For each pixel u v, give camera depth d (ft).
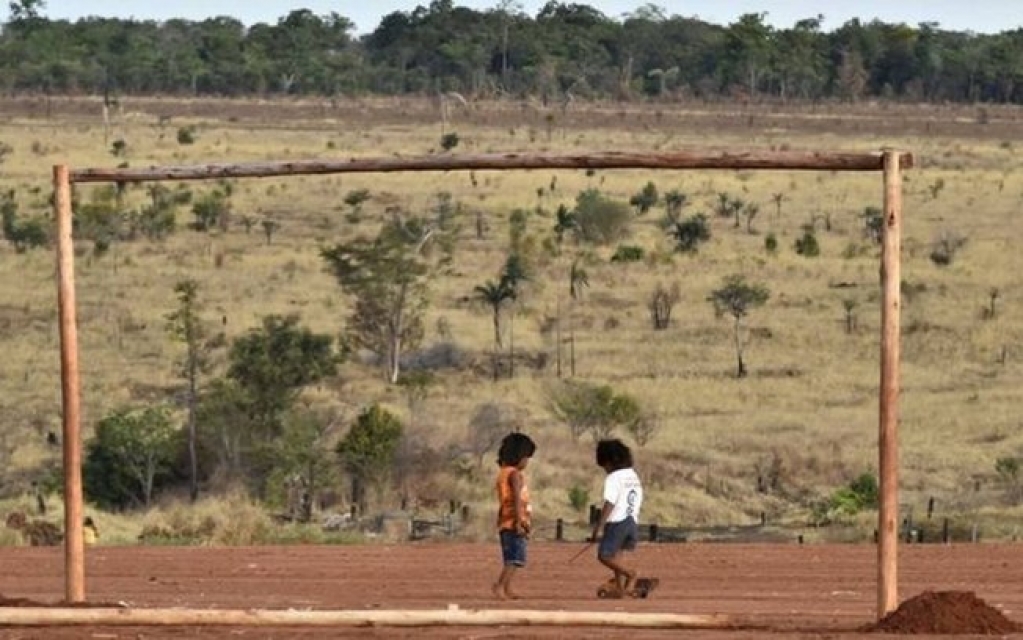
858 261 565.94
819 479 306.35
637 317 472.44
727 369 409.90
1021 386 391.24
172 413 309.01
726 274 535.19
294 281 519.19
